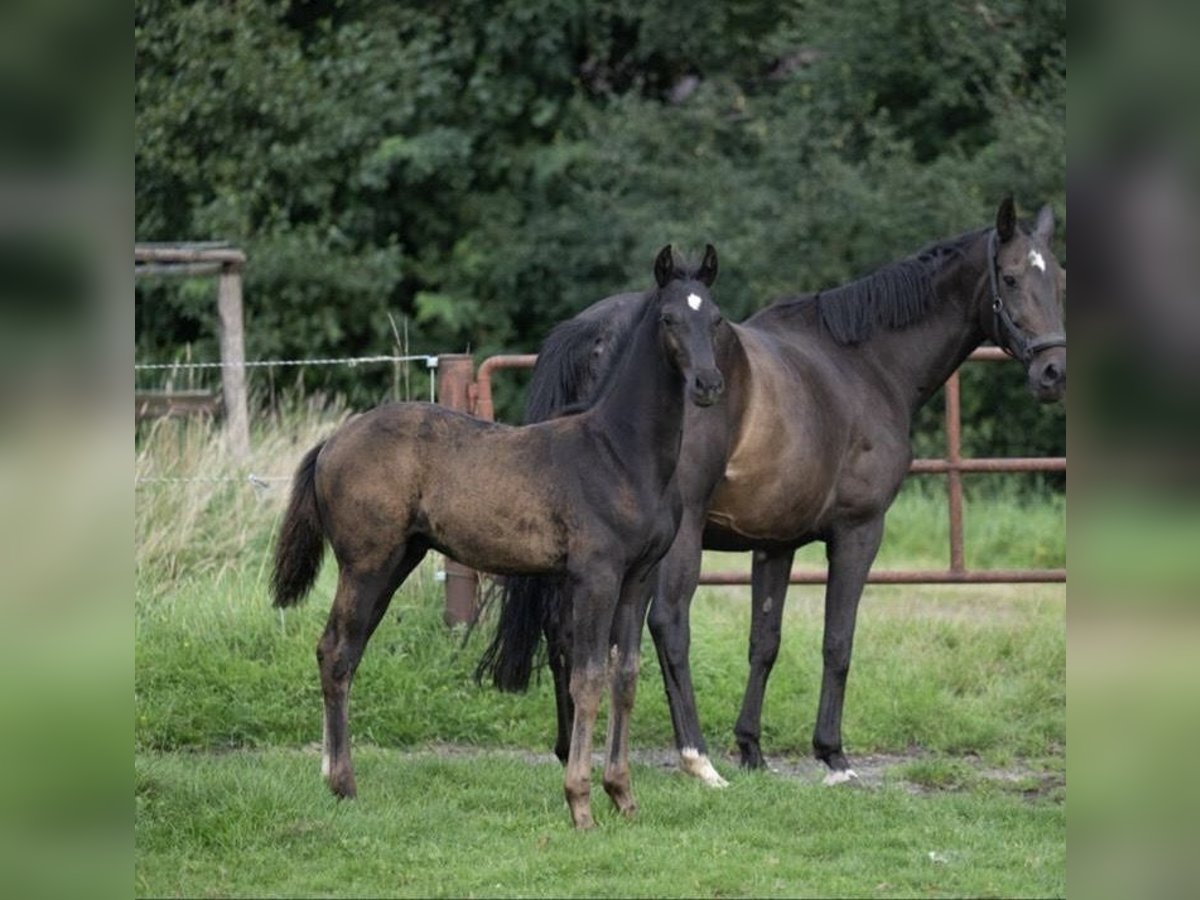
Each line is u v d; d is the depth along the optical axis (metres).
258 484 14.37
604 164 25.30
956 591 16.81
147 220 26.97
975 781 11.32
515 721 12.42
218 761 10.94
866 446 11.25
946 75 24.84
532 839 9.20
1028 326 11.13
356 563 9.64
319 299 25.95
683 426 9.91
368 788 10.14
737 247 23.28
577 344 10.67
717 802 10.05
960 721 12.55
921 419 23.89
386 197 27.00
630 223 24.53
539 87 27.44
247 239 25.67
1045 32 24.39
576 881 8.48
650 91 27.73
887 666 13.48
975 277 11.50
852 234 23.45
